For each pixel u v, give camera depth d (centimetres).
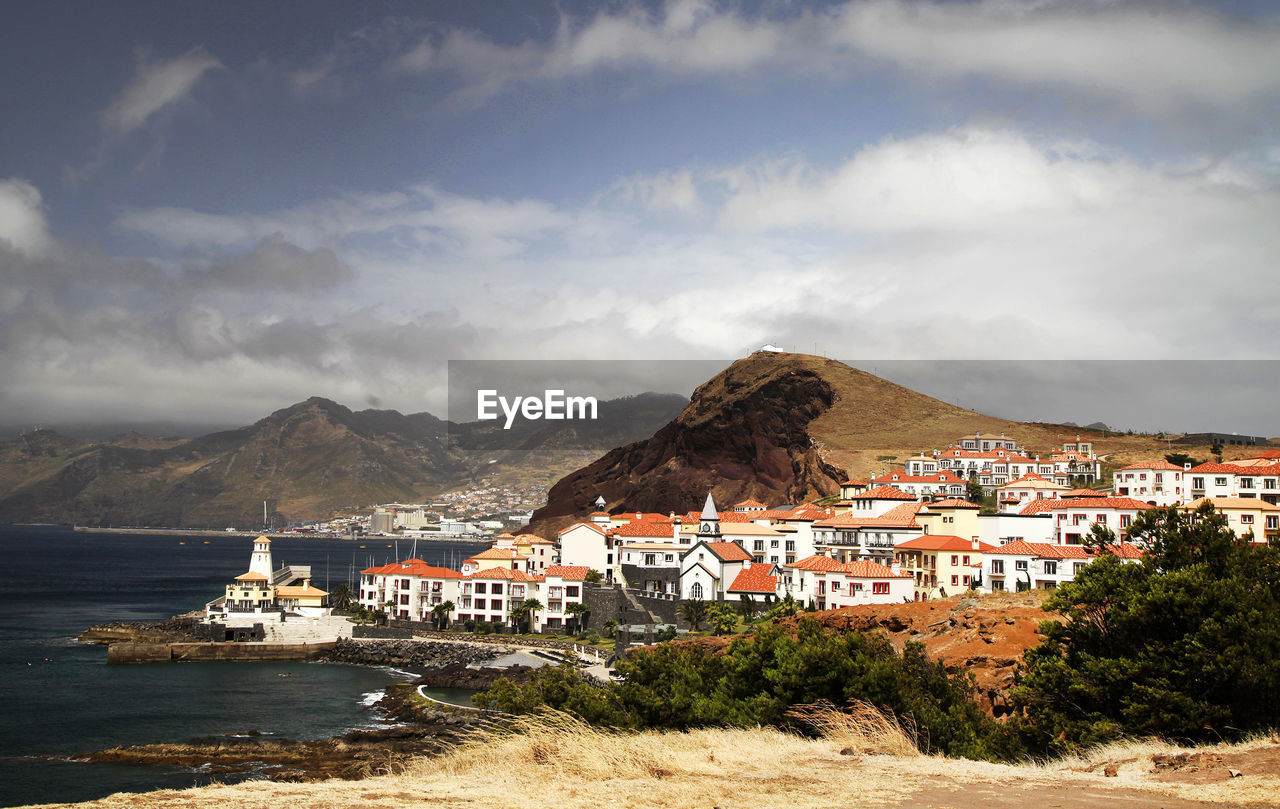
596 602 16712
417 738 9744
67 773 8494
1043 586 11469
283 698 12488
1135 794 2305
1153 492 15888
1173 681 4238
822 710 4619
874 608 9350
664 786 2362
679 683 6197
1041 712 4538
